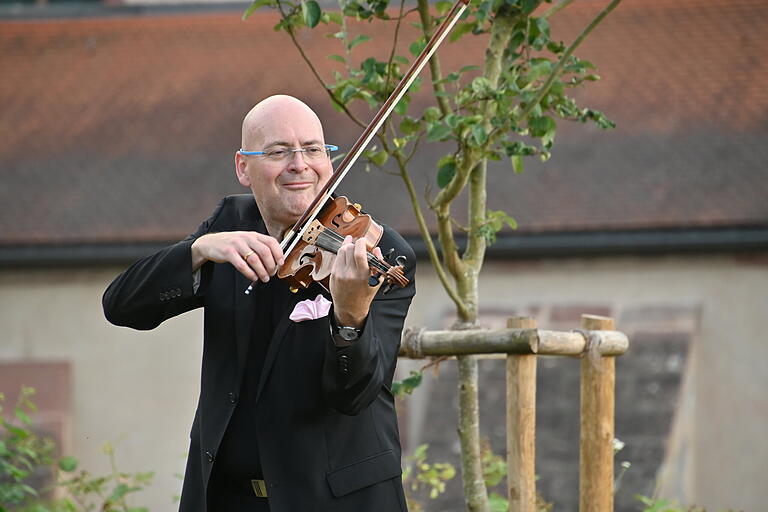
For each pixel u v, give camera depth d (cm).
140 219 2286
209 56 2664
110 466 2242
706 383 2172
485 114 795
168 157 2425
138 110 2547
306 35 2650
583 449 783
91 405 2270
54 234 2264
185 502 643
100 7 2831
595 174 2259
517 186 2245
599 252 2162
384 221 2152
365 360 558
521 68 839
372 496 602
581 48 2523
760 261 2169
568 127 2377
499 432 1955
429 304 2155
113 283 628
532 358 755
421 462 1038
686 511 1088
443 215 796
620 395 1973
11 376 2272
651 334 2095
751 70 2459
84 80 2638
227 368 618
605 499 784
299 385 598
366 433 609
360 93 788
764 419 2164
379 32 2561
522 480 751
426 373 2077
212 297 627
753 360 2167
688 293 2180
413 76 642
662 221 2147
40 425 2219
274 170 612
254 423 611
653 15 2612
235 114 2508
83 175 2400
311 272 594
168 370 2269
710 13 2606
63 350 2281
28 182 2392
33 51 2730
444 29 652
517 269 2202
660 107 2391
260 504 621
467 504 818
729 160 2272
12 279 2291
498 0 788
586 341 774
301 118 619
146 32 2764
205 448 616
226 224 666
